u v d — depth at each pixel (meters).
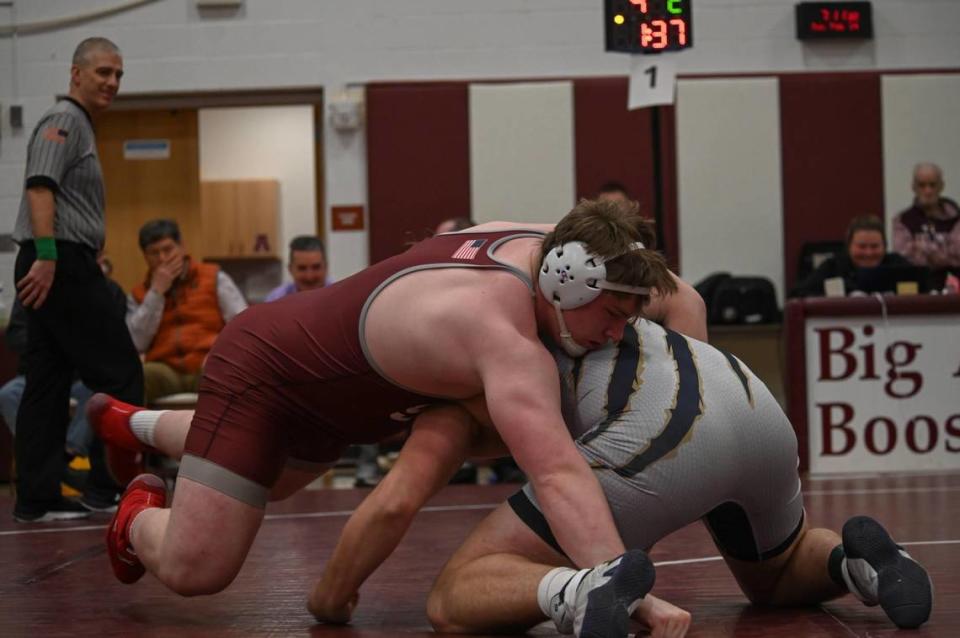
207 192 15.83
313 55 11.17
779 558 3.09
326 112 11.14
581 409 2.86
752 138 11.13
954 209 9.95
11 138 11.06
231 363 3.16
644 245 2.86
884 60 11.23
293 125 16.16
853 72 11.16
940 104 11.14
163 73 11.16
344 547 2.96
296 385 3.10
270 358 3.11
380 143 11.07
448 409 3.00
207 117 16.17
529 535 2.78
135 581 3.53
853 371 7.89
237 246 15.80
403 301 2.91
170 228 8.45
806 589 3.10
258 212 15.83
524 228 3.08
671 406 2.79
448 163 11.10
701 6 11.19
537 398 2.69
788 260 11.16
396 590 3.65
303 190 16.16
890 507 5.64
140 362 6.05
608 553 2.57
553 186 11.09
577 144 11.09
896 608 2.77
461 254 2.96
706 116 11.11
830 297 7.88
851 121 11.13
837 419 7.90
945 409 7.89
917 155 11.17
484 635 2.80
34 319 5.91
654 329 3.02
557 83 11.09
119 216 11.82
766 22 11.19
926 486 6.70
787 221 11.12
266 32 11.17
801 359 7.88
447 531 5.17
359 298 3.01
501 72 11.19
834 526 4.92
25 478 5.98
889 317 7.88
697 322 3.32
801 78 11.12
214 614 3.29
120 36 11.16
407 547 4.65
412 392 3.00
